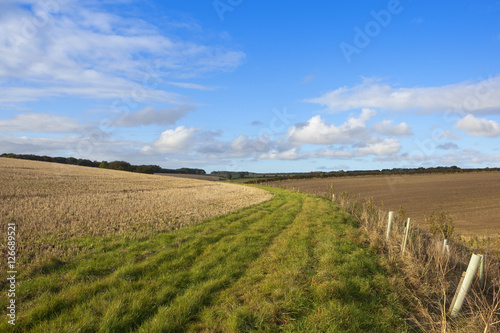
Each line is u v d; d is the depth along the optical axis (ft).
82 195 65.77
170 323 13.29
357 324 13.56
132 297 15.60
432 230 37.55
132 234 30.78
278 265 22.15
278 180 241.14
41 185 77.77
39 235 28.30
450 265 24.17
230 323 13.25
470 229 70.23
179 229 35.14
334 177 247.29
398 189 155.43
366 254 25.29
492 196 121.90
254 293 16.94
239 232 34.88
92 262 20.95
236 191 112.27
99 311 14.06
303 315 14.55
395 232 30.60
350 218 45.57
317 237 32.07
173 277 18.94
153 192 87.10
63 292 15.78
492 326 13.57
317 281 18.22
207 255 24.68
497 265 23.53
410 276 20.67
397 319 14.84
